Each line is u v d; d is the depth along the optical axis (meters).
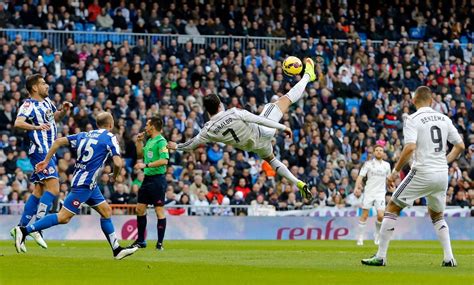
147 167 20.23
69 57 37.03
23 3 40.31
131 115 34.97
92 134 16.34
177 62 38.94
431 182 15.09
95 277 13.05
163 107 35.72
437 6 46.09
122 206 30.70
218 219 31.02
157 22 40.66
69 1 40.50
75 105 35.03
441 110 40.16
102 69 37.06
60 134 33.97
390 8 45.12
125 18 40.97
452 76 41.97
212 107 17.45
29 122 19.00
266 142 17.77
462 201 35.19
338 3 44.53
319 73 39.56
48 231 29.22
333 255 18.81
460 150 15.48
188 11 41.75
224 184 33.44
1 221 28.70
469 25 45.97
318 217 31.89
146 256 18.02
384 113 39.50
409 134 14.96
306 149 36.09
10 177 32.03
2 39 36.84
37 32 38.81
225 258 17.56
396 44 42.16
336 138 37.12
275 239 31.42
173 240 29.72
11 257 16.89
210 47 39.62
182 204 31.95
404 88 40.75
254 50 39.50
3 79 35.28
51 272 13.85
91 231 29.64
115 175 16.47
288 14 42.91
